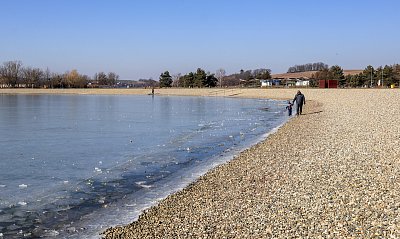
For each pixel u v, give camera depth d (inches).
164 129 1539.1
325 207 470.9
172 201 572.4
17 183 735.7
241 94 4687.5
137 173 799.7
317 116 1680.6
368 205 462.0
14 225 523.8
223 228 436.8
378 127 1155.3
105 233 472.7
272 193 560.7
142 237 438.6
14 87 6747.1
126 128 1571.1
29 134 1391.5
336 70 5334.6
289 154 853.8
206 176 713.6
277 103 3260.3
